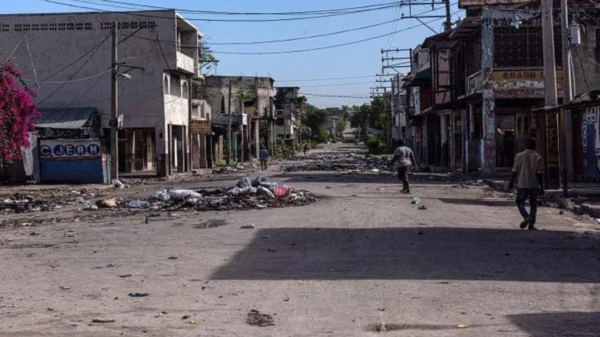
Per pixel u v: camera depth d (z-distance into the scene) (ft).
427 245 36.78
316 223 47.52
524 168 43.34
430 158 160.86
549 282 26.81
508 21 95.45
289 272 29.53
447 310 22.40
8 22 135.85
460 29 104.27
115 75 108.17
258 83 278.26
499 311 22.22
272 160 239.91
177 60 136.77
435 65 131.03
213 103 243.40
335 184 93.61
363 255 33.73
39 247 39.29
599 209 50.26
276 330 20.26
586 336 19.29
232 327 20.66
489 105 96.37
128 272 30.27
